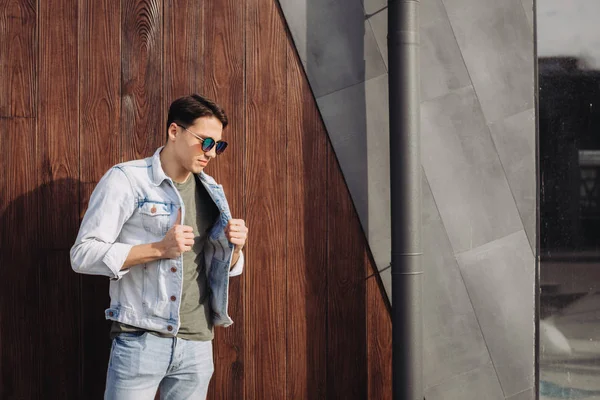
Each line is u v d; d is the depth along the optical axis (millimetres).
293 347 2850
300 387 2855
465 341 2990
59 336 2590
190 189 2195
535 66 3094
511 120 3068
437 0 3004
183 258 2107
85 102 2635
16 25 2572
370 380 2936
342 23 2912
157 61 2707
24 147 2578
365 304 2930
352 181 2914
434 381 2961
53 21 2604
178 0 2727
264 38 2832
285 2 2848
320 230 2889
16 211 2562
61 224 2604
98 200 2039
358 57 2926
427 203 2975
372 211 2932
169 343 2059
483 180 3033
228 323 2240
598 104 3219
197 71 2750
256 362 2811
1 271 2547
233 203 2793
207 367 2197
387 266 2939
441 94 3004
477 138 3033
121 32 2668
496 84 3057
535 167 3084
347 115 2912
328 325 2891
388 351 2953
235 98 2795
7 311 2547
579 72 3197
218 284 2221
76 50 2625
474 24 3041
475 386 2994
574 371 3197
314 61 2881
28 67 2582
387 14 2906
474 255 3014
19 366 2555
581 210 3215
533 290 3057
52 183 2598
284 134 2854
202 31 2758
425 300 2963
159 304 2041
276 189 2842
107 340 2631
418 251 2768
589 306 3221
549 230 3193
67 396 2596
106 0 2652
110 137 2656
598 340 3213
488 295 3018
